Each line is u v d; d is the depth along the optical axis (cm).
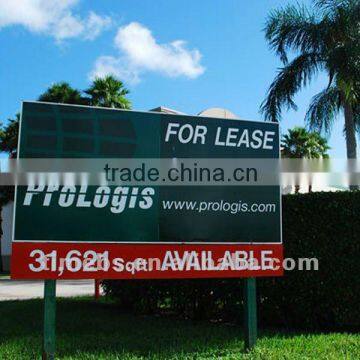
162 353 704
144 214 699
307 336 817
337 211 876
